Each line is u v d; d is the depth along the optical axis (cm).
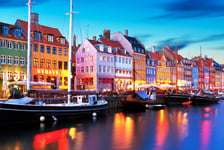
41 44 4897
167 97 6406
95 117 3550
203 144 2262
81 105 3331
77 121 3241
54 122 3033
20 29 4647
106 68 6369
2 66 4272
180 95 6375
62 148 2062
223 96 9856
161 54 9788
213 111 4803
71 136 2452
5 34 4372
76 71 6412
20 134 2444
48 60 5019
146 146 2169
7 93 3453
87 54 6272
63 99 3778
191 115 4169
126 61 7194
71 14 3366
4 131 2539
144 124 3225
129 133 2659
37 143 2172
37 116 2870
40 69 4856
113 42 7369
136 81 7581
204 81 12481
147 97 5259
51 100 3556
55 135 2458
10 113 2642
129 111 4631
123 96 5266
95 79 6044
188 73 10969
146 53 8562
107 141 2309
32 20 5203
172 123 3328
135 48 7662
